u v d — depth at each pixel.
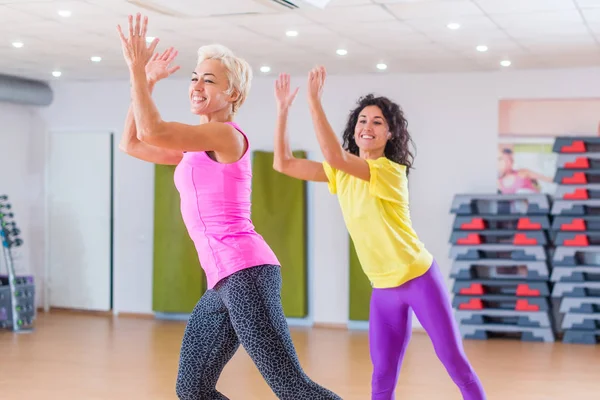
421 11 6.72
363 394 6.89
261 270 3.48
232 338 3.56
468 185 10.16
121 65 9.92
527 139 10.02
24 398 6.69
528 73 9.98
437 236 10.24
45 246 11.76
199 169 3.46
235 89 3.58
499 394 6.98
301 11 6.73
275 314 3.47
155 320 11.09
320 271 10.69
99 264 11.59
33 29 7.64
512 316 9.93
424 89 10.28
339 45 8.35
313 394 3.46
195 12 6.01
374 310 4.27
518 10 6.66
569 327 9.65
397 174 4.09
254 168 10.70
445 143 10.23
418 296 4.11
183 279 11.05
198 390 3.55
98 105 11.49
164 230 11.11
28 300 10.38
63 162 11.68
